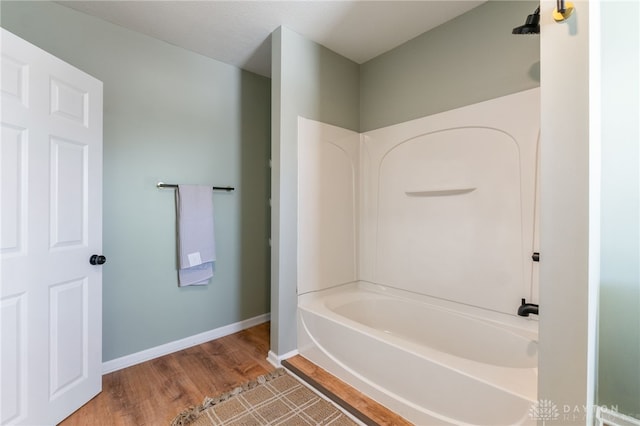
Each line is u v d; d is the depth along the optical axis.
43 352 1.41
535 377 1.21
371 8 1.88
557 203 0.85
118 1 1.79
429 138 2.13
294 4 1.83
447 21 2.03
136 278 2.11
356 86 2.61
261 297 2.86
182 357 2.18
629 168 0.97
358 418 1.50
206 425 1.46
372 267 2.52
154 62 2.19
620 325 0.98
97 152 1.71
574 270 0.83
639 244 0.95
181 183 2.32
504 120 1.76
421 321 2.11
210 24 2.03
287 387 1.79
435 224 2.11
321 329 1.94
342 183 2.47
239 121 2.68
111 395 1.71
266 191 2.89
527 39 1.68
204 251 2.36
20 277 1.31
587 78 0.80
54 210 1.46
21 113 1.32
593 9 0.81
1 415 1.25
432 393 1.35
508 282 1.75
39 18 1.74
